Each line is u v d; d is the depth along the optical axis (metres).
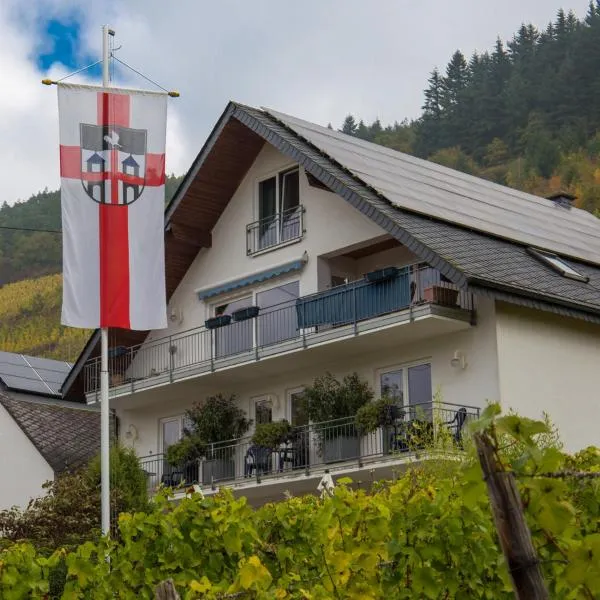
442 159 134.12
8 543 22.77
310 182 34.47
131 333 40.28
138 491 31.84
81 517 30.12
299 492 33.97
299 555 13.33
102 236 22.83
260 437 33.78
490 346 30.28
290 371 35.69
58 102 22.92
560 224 40.47
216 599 10.80
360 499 11.82
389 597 11.45
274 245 36.19
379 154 38.50
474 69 140.12
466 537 10.94
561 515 7.93
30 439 41.38
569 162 122.25
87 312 22.64
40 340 110.00
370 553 11.54
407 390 32.19
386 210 31.41
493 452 7.63
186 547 14.13
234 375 36.22
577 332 32.25
